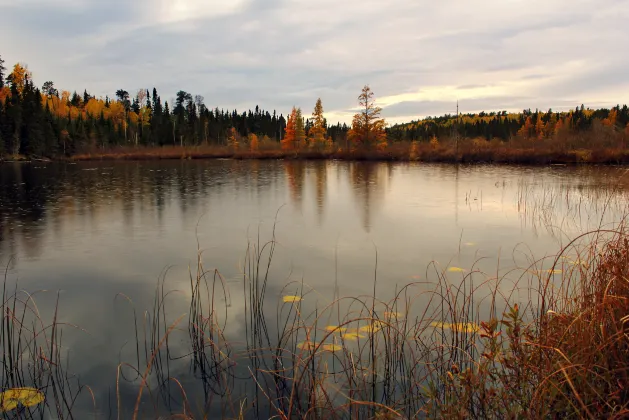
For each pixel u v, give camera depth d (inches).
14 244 398.9
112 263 332.5
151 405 145.9
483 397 115.7
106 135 2888.8
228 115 4298.7
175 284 278.8
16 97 2600.9
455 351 162.6
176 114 4431.6
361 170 1314.0
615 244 173.8
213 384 158.4
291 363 168.7
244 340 191.9
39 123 2284.7
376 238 407.5
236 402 146.2
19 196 740.0
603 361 107.7
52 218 533.0
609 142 1362.0
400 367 160.9
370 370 157.6
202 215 550.6
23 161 2079.2
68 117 3353.8
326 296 247.9
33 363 172.7
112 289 271.6
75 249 379.6
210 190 826.2
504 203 605.3
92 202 666.8
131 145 2994.6
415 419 129.0
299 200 680.4
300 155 2090.3
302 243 391.5
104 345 191.6
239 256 347.9
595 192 667.4
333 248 370.3
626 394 102.3
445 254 341.7
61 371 169.8
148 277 296.2
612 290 138.3
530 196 657.0
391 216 528.1
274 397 148.1
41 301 251.4
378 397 142.0
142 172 1312.7
